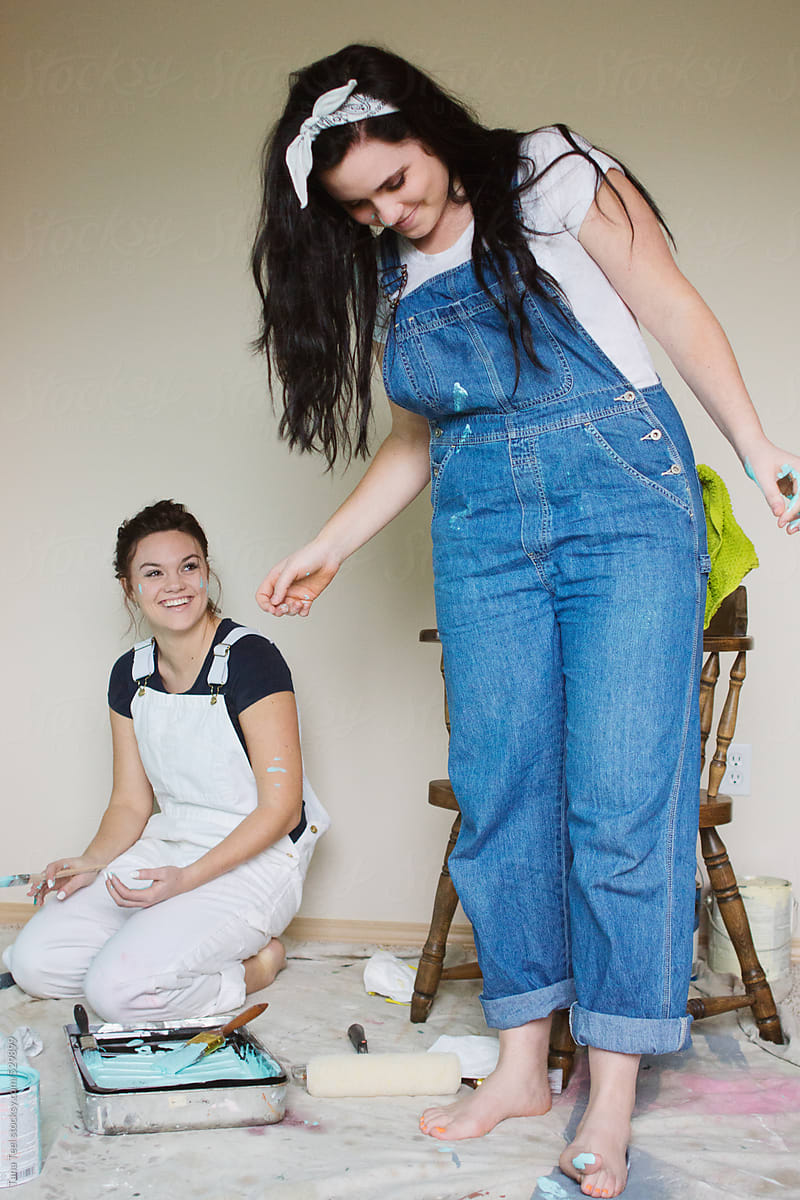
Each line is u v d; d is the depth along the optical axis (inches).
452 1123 55.5
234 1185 50.4
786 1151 53.9
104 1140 54.8
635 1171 51.5
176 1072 59.9
